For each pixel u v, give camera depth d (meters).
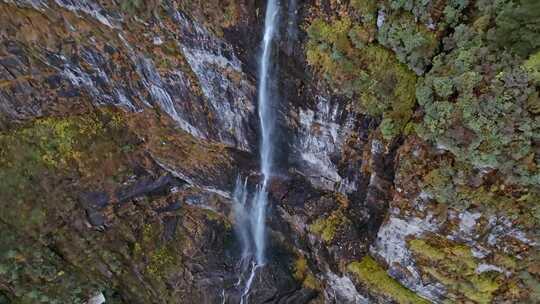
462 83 11.60
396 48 12.88
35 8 16.89
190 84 17.61
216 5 14.74
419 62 12.66
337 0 13.33
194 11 15.05
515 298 13.69
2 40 17.91
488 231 13.27
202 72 16.94
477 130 11.67
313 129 16.48
